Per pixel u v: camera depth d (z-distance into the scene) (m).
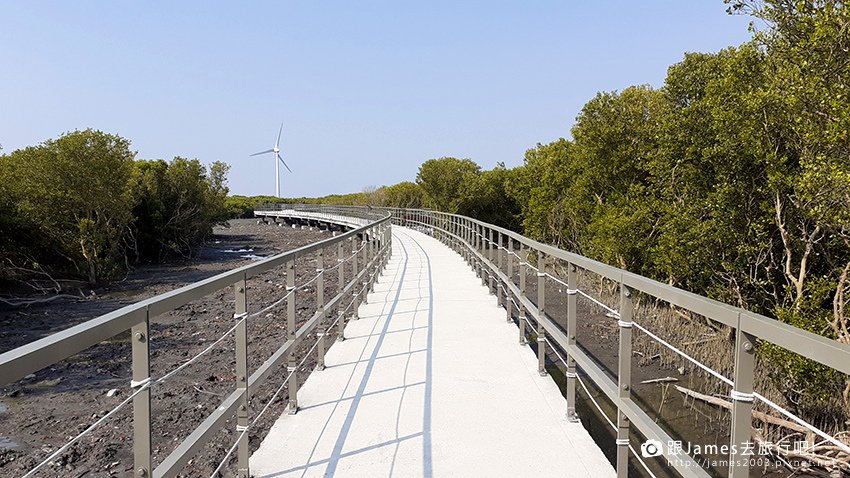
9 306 15.88
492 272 9.37
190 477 4.91
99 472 5.57
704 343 9.25
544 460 3.37
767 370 7.64
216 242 39.25
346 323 7.22
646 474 5.25
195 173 29.97
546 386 4.68
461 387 4.66
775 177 7.88
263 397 6.89
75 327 1.63
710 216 9.78
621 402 2.90
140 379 2.00
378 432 3.78
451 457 3.41
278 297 15.45
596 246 12.79
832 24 6.35
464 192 37.44
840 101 6.07
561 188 17.66
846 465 5.71
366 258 9.35
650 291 2.45
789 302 8.45
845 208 6.42
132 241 25.86
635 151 13.18
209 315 13.16
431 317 7.52
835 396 6.77
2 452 6.16
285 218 60.09
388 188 51.72
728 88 8.77
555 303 12.55
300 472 3.23
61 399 7.91
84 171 19.52
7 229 18.53
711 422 6.73
